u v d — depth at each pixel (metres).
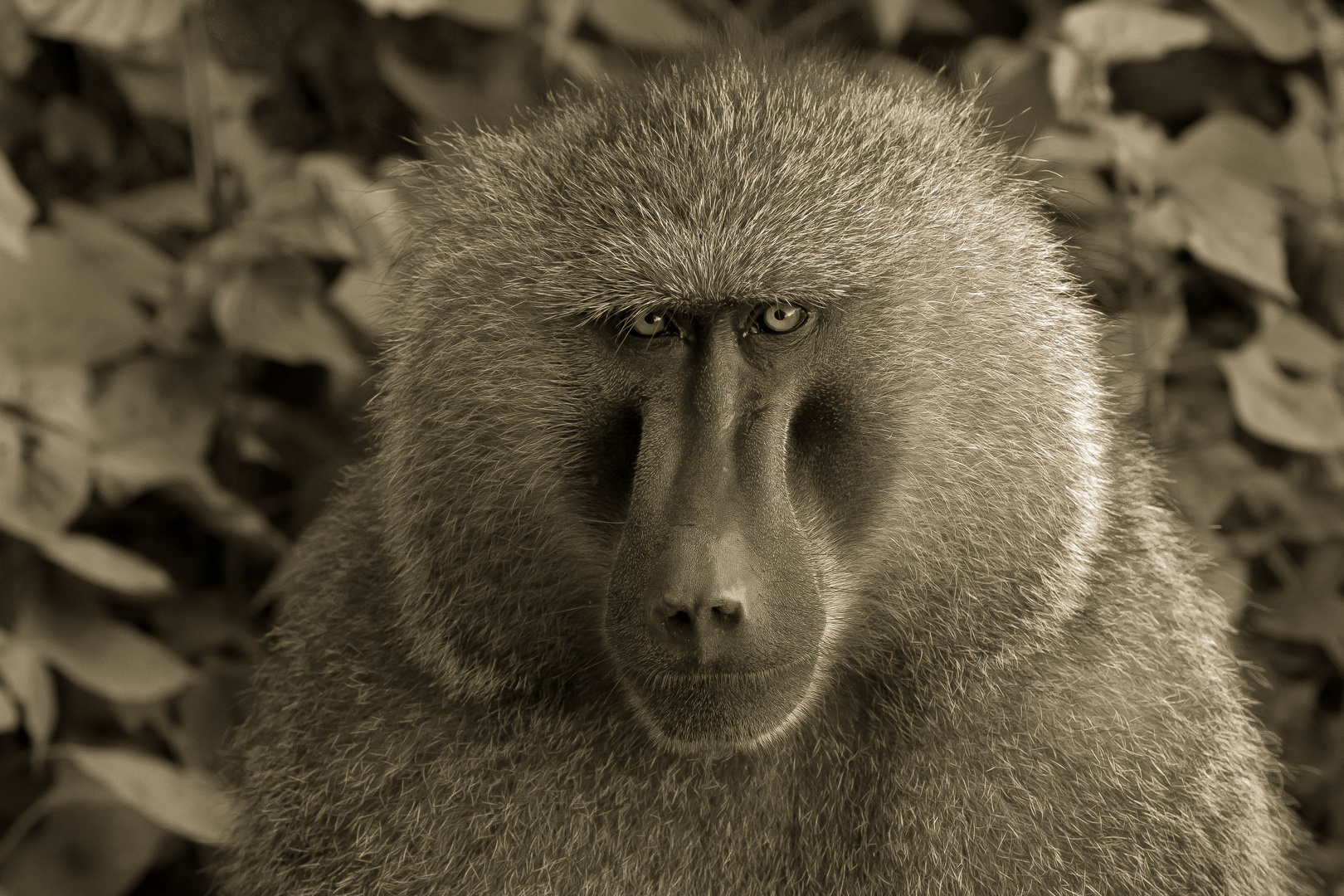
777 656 4.63
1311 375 8.41
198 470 7.86
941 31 9.71
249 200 8.76
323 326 8.14
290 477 9.25
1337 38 8.91
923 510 5.16
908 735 5.21
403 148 9.79
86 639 7.52
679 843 5.22
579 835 5.20
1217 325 9.11
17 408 7.42
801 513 4.99
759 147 5.00
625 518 5.12
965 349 5.12
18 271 7.75
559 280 5.02
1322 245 9.02
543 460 5.19
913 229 5.05
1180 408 8.66
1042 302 5.33
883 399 5.04
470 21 8.84
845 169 5.01
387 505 5.62
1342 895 7.84
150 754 8.11
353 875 5.34
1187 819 5.19
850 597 5.17
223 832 6.63
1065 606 5.21
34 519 7.07
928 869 5.11
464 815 5.25
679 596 4.52
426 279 5.53
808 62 5.67
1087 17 8.16
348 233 8.20
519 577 5.29
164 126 9.52
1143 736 5.20
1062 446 5.23
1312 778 8.52
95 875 7.42
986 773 5.13
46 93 9.31
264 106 9.88
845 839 5.23
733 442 4.84
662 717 4.76
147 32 7.88
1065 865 5.08
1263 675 8.06
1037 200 5.71
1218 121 8.31
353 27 9.80
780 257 4.80
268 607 8.76
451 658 5.34
